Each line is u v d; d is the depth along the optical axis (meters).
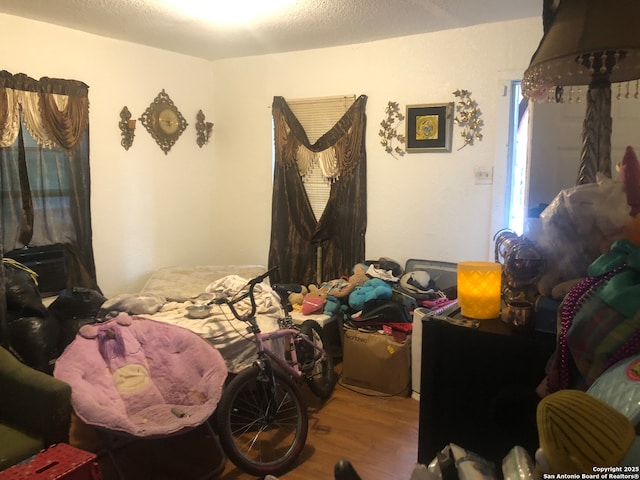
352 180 3.85
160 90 3.99
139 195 3.91
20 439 1.88
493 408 1.31
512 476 1.03
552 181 3.07
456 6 2.91
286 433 2.64
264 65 4.18
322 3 2.82
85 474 1.69
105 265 3.71
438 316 1.44
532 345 1.25
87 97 3.43
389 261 3.70
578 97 2.17
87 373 2.19
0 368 2.04
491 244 3.44
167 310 2.92
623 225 1.22
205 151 4.46
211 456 2.45
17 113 3.06
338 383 3.25
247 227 4.47
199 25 3.26
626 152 1.26
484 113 3.37
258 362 2.37
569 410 0.83
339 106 3.86
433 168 3.59
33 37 3.14
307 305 3.35
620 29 1.36
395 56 3.62
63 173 3.33
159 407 2.24
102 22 3.19
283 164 4.09
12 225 3.09
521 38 3.20
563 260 1.31
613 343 1.04
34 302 2.73
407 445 2.53
